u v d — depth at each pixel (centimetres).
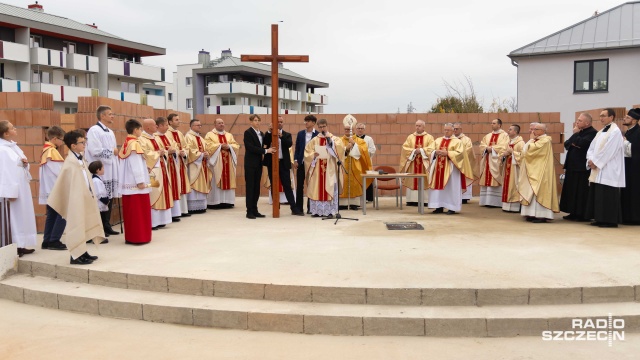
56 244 751
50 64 3406
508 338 492
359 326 501
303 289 544
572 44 2352
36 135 849
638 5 2428
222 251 710
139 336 505
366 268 611
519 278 565
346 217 1032
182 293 577
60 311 582
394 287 535
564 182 994
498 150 1173
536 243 753
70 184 646
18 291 617
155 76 4128
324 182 1023
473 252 693
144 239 763
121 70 3878
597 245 735
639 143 906
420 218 1015
